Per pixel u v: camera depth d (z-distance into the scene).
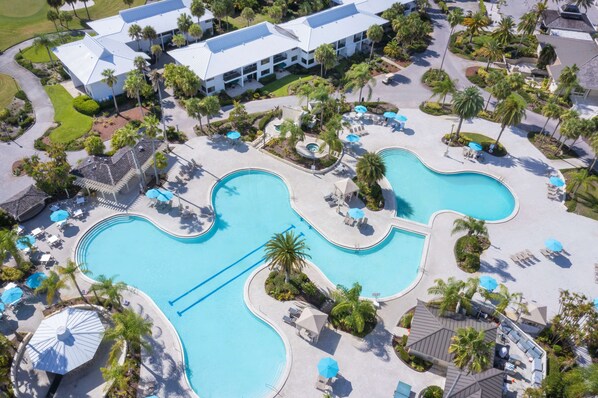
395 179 86.25
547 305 63.91
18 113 97.31
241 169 85.62
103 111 100.19
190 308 62.62
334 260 70.12
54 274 58.06
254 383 54.66
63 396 52.59
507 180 85.44
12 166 84.75
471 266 68.56
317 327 56.66
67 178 77.06
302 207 77.94
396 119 95.00
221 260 69.62
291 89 109.12
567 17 137.12
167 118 98.25
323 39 116.94
